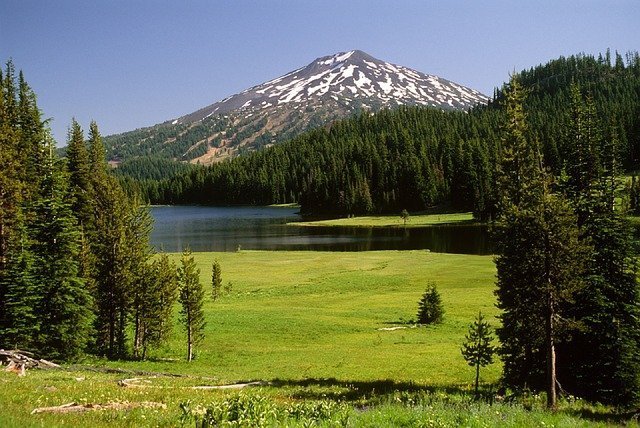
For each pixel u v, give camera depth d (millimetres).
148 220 47031
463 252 97688
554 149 145125
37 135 46812
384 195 191625
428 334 44469
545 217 21016
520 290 22344
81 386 19016
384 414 13156
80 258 42219
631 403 22328
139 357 40250
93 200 47938
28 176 42469
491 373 32344
